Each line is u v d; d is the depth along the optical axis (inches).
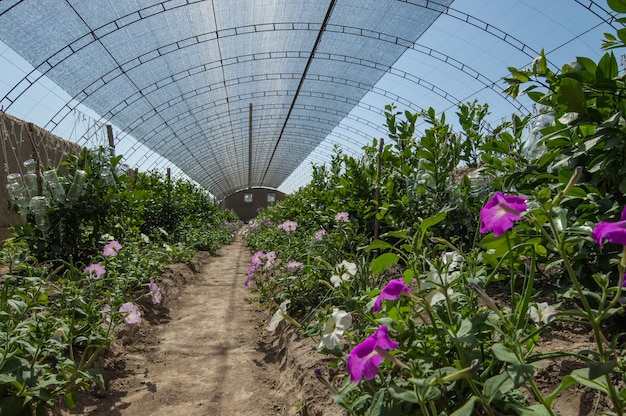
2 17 271.0
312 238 198.8
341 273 95.7
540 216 51.4
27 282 104.9
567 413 63.6
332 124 690.2
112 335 141.1
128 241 233.8
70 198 201.3
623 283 42.4
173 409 106.3
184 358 142.4
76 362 112.2
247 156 1050.1
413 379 44.1
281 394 113.4
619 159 82.0
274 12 355.6
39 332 88.2
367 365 46.9
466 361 57.2
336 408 85.7
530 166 101.2
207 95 529.7
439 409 61.8
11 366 75.1
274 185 1700.3
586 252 79.9
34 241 186.9
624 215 39.7
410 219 168.4
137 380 123.3
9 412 75.0
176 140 684.7
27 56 313.9
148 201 391.2
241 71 478.0
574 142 87.4
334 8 350.3
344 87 526.0
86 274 116.7
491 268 87.9
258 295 240.8
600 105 83.6
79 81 374.3
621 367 44.6
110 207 212.8
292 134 804.6
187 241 435.2
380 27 375.2
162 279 242.5
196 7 331.0
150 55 381.7
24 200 194.5
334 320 66.1
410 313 72.7
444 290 56.7
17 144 270.1
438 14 339.6
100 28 315.9
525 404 56.9
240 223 1480.1
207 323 186.2
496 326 55.9
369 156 229.9
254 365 136.6
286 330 149.3
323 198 258.4
